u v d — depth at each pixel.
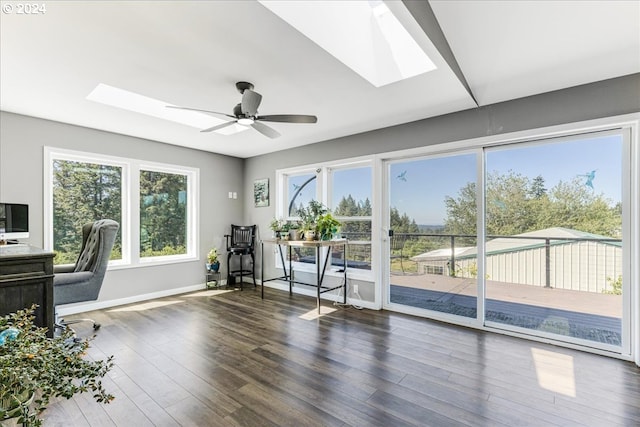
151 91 2.79
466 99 2.97
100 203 4.09
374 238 4.05
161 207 4.71
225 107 3.20
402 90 2.76
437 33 1.92
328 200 4.66
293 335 3.09
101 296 4.01
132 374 2.32
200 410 1.89
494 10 1.77
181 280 4.84
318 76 2.49
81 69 2.38
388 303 4.02
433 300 3.70
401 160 3.92
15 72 2.42
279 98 2.96
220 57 2.21
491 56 2.27
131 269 4.29
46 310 2.17
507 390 2.11
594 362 2.53
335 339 2.99
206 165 5.20
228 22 1.80
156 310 3.93
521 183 3.21
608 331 2.87
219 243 5.39
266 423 1.77
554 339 2.90
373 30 2.48
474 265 3.39
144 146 4.42
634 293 2.54
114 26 1.84
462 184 3.47
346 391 2.10
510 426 1.75
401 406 1.93
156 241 4.64
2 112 3.29
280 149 5.12
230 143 4.70
